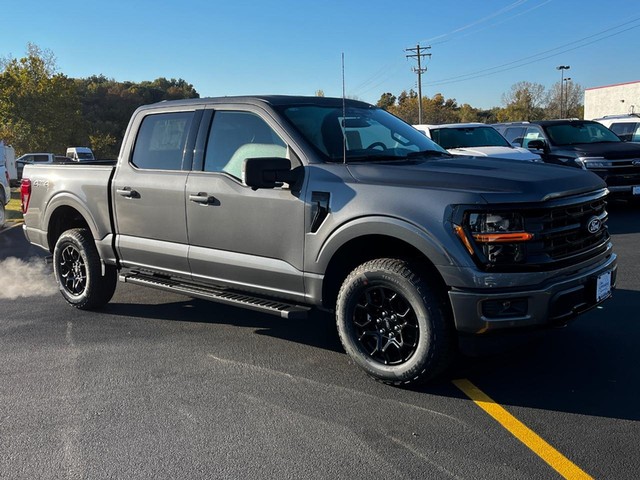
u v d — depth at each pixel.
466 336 3.77
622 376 4.20
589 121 13.25
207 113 5.07
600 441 3.34
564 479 2.97
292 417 3.74
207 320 5.84
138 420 3.74
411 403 3.89
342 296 4.20
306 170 4.34
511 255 3.66
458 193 3.72
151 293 7.00
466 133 12.49
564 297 3.77
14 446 3.44
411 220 3.79
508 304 3.67
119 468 3.19
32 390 4.22
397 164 4.30
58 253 6.31
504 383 4.16
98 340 5.29
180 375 4.45
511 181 3.78
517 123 14.13
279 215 4.41
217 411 3.84
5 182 13.90
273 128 4.61
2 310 6.36
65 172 6.17
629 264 7.54
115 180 5.59
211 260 4.87
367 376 4.36
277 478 3.06
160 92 99.31
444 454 3.24
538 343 4.85
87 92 92.50
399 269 3.92
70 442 3.48
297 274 4.38
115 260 5.75
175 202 5.07
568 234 3.92
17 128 53.56
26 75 54.84
